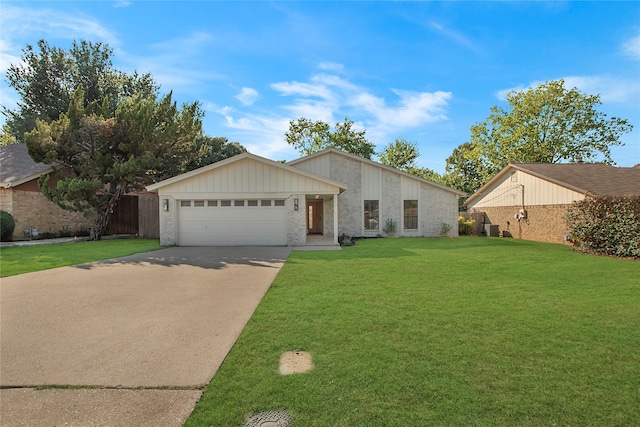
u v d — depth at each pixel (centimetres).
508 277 779
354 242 1622
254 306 553
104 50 2773
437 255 1156
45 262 994
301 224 1465
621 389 299
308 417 259
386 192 1952
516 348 383
